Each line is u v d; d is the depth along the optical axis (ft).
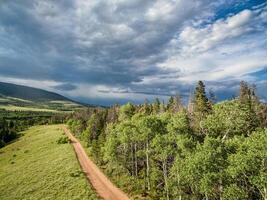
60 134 504.43
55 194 198.49
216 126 194.90
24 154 359.05
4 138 520.83
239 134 194.90
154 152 224.94
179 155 171.42
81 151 360.69
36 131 603.67
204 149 128.98
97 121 443.32
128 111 439.63
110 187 214.48
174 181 168.96
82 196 190.39
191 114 273.13
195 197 164.96
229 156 122.31
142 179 222.28
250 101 270.87
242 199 118.11
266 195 109.50
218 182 128.36
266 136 117.08
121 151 262.26
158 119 218.18
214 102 337.31
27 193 205.46
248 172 118.32
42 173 251.80
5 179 248.93
